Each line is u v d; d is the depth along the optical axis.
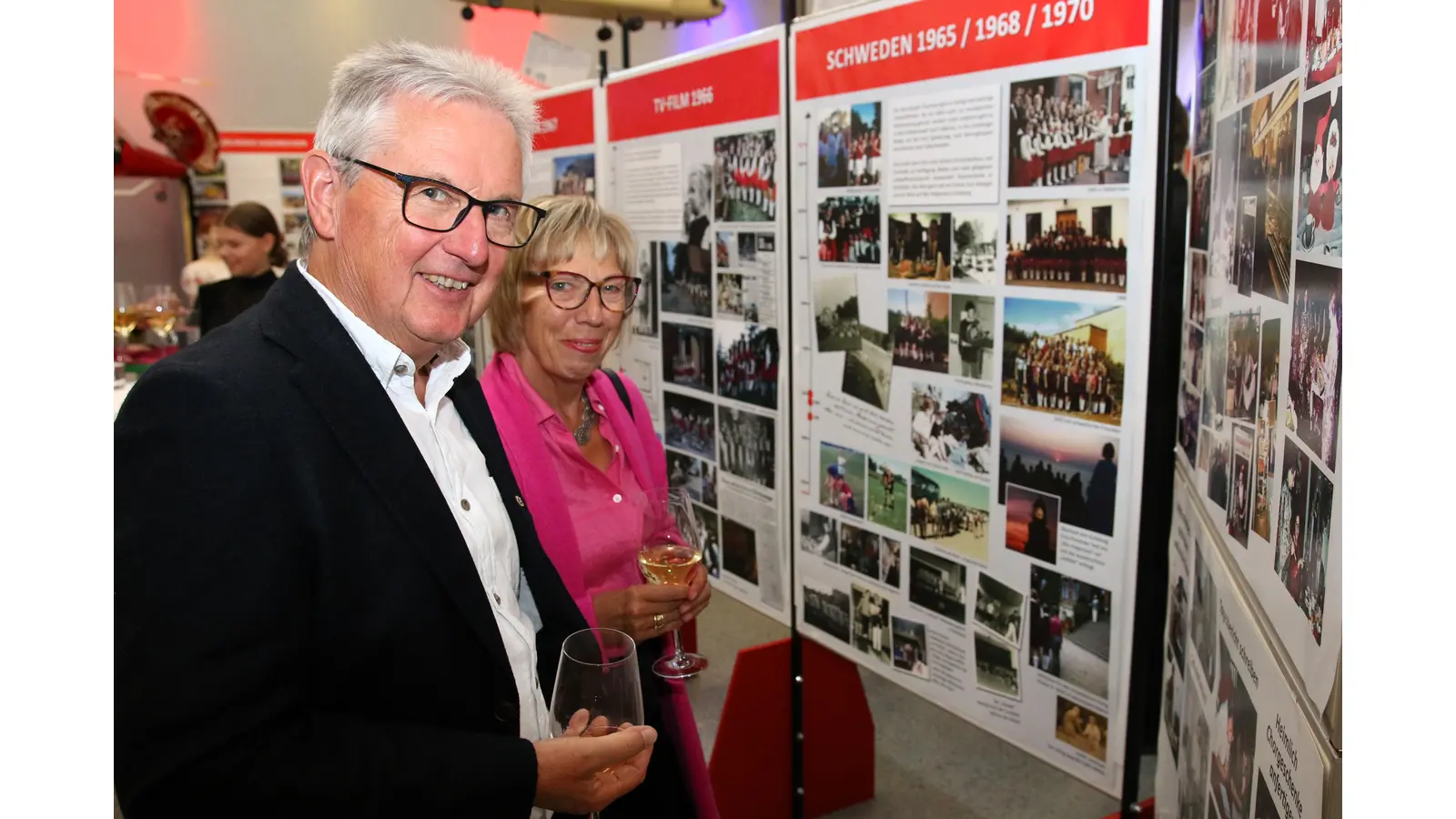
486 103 1.00
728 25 5.77
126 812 0.83
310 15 6.12
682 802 1.62
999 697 1.76
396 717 0.99
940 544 1.84
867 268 1.92
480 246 0.98
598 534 1.64
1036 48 1.52
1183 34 1.96
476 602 1.02
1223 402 1.24
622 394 1.82
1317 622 0.83
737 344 2.41
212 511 0.83
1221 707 1.23
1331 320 0.79
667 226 2.65
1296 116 0.91
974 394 1.72
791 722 2.36
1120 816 1.56
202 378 0.86
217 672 0.82
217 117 6.02
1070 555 1.58
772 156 2.19
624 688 1.08
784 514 2.30
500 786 0.96
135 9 5.77
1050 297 1.56
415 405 1.09
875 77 1.83
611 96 2.86
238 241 3.96
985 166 1.64
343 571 0.93
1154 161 1.38
